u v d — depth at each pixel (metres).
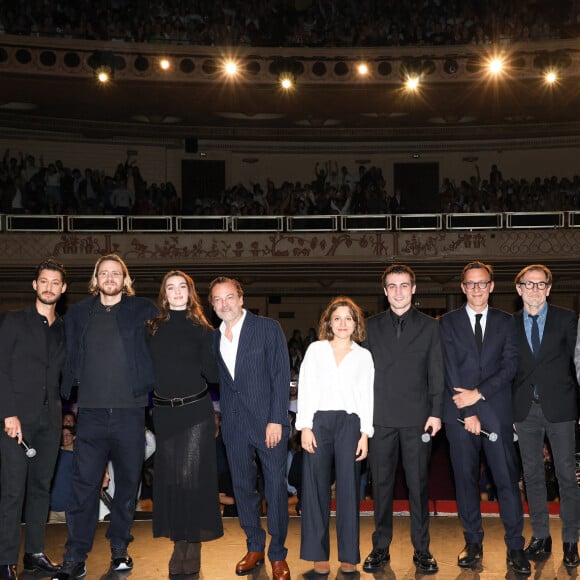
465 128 21.45
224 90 18.50
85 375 4.50
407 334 4.56
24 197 18.62
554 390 4.62
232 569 4.53
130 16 18.44
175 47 17.80
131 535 4.80
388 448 4.56
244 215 19.19
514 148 21.67
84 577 4.41
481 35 18.47
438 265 18.75
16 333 4.42
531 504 4.74
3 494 4.35
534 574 4.38
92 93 18.47
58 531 5.31
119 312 4.53
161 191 19.84
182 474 4.54
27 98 18.67
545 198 19.53
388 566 4.55
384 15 19.08
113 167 21.03
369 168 21.94
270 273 19.55
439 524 5.37
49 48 17.28
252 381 4.48
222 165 21.80
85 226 18.16
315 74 18.23
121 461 4.52
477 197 19.72
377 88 18.42
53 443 4.56
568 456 4.60
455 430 4.61
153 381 4.54
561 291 19.91
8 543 4.32
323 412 4.46
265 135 21.61
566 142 21.41
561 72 17.61
